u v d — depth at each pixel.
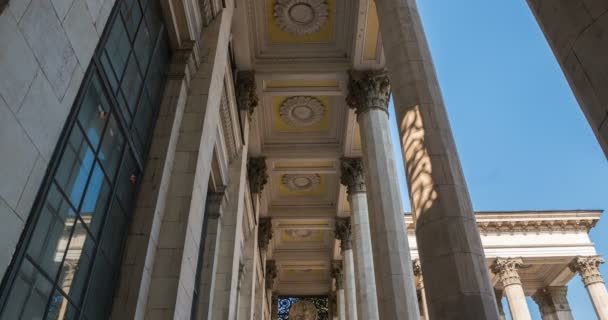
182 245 8.16
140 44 8.19
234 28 17.39
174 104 9.43
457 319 6.72
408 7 11.02
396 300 12.88
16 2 3.47
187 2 9.99
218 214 14.44
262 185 24.02
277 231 32.41
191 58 10.23
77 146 5.74
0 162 3.31
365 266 20.70
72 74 4.29
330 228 30.16
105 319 6.78
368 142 17.36
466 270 7.10
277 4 18.03
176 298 7.64
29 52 3.63
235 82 19.06
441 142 8.62
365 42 18.53
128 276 7.33
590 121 3.20
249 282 20.91
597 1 3.07
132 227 7.82
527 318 30.61
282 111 22.88
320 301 39.16
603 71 2.99
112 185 6.97
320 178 27.53
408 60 9.91
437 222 7.68
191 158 9.17
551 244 33.59
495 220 34.00
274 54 19.75
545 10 3.55
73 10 4.31
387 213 14.90
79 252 5.93
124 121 7.38
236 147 16.84
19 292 4.52
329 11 18.39
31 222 4.52
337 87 20.88
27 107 3.62
